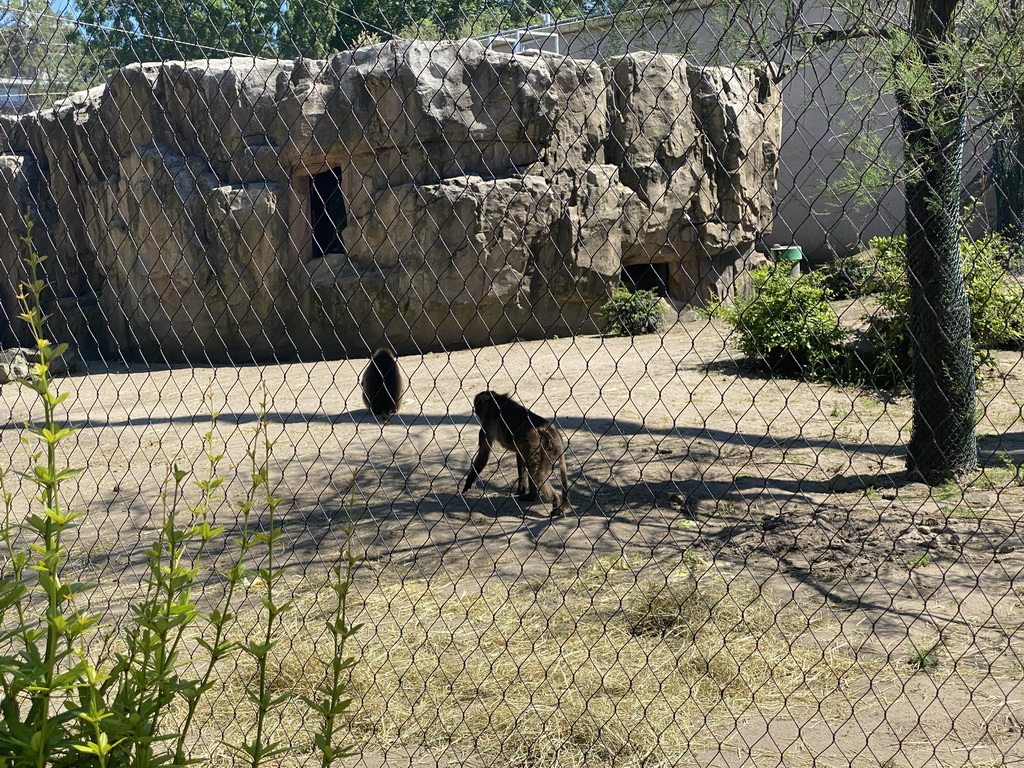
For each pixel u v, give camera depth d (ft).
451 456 30.12
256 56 12.82
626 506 23.97
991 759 11.07
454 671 13.73
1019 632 14.89
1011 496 22.82
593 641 14.75
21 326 62.95
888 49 14.74
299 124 49.21
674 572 18.26
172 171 52.70
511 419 23.94
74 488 27.86
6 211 60.80
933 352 23.70
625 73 49.93
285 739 11.91
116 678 7.25
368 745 11.78
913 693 12.88
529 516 23.58
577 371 43.14
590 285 52.95
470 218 49.93
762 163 55.11
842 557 19.03
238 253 52.90
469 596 17.19
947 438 24.02
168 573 7.57
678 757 11.25
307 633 15.42
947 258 22.52
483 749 11.53
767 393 36.70
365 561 19.84
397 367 35.14
